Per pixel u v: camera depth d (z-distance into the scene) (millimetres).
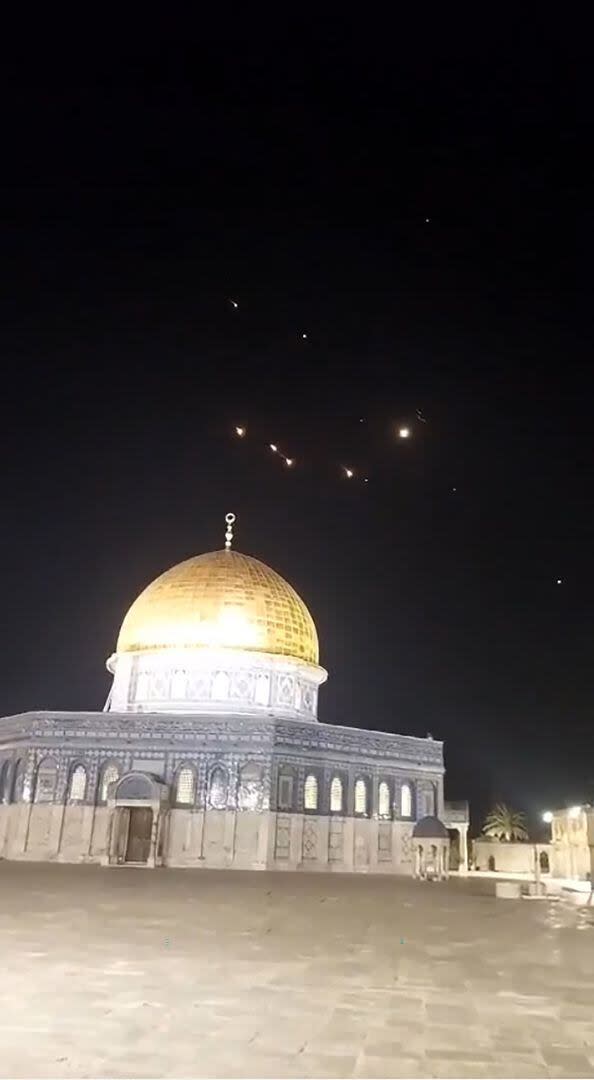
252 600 70688
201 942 19641
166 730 62594
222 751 61531
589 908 34281
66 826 61031
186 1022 11500
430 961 17938
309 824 62344
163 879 43562
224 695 68312
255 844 59406
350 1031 11281
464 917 28562
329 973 15891
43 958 16656
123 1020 11508
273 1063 9641
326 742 65188
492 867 81562
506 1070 9648
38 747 62875
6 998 12789
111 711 68812
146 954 17500
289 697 70250
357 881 49250
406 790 69562
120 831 60125
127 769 61812
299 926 23781
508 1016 12500
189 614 69312
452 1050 10453
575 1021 12234
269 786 60500
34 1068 9195
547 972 16859
